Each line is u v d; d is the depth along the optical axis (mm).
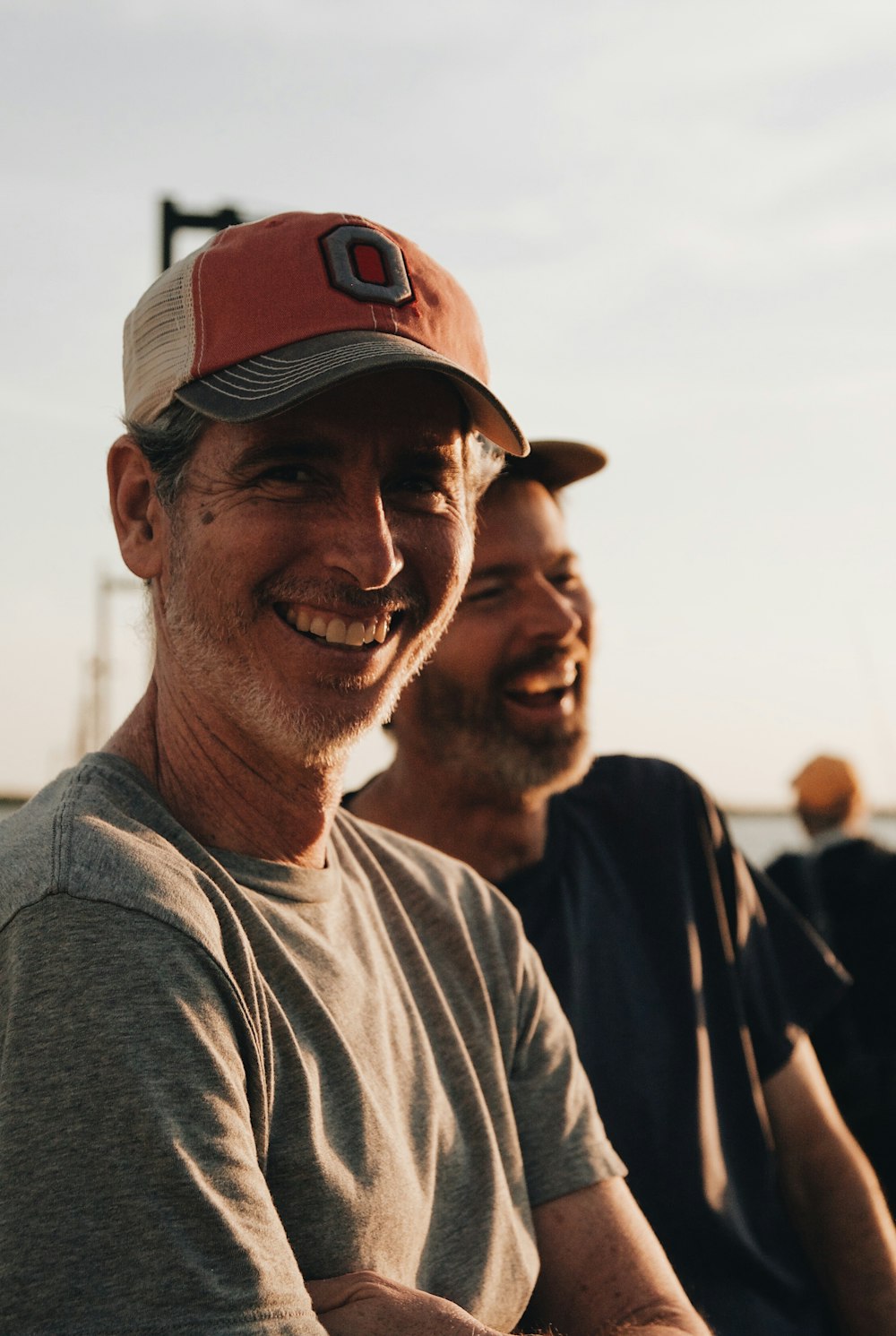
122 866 1286
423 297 1644
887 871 3662
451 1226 1538
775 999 2660
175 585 1548
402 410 1578
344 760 1565
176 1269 1131
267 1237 1202
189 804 1533
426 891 1802
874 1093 3248
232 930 1374
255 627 1516
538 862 2498
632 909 2529
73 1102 1154
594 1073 2332
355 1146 1403
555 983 2367
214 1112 1213
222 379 1515
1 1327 1085
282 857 1572
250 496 1510
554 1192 1748
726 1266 2312
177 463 1550
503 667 2498
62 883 1246
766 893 2797
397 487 1623
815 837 4410
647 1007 2426
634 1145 2307
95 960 1216
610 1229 1746
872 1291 2471
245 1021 1309
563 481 2688
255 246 1574
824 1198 2537
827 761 4492
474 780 2482
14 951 1227
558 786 2498
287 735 1503
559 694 2549
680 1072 2391
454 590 1677
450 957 1758
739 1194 2414
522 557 2543
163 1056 1201
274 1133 1345
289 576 1512
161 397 1564
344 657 1529
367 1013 1530
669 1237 2277
